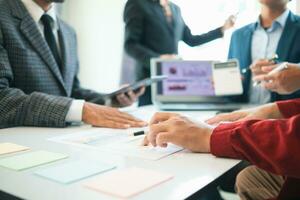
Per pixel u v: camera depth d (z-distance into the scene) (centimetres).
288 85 105
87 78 276
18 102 90
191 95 146
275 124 50
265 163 48
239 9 193
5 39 106
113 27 257
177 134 58
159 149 61
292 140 46
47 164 51
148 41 192
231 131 53
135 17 189
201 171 48
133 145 65
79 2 273
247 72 150
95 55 270
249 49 157
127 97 129
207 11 208
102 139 71
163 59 148
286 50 145
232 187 87
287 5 154
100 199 37
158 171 47
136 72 194
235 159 53
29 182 43
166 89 146
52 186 41
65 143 67
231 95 145
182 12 215
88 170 47
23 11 114
